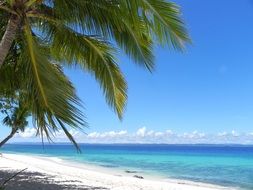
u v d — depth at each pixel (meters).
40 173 25.28
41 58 7.70
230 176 36.16
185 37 7.59
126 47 8.46
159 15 7.43
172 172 39.50
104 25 7.94
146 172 38.56
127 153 104.12
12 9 7.03
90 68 9.80
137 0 7.19
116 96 10.25
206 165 52.75
